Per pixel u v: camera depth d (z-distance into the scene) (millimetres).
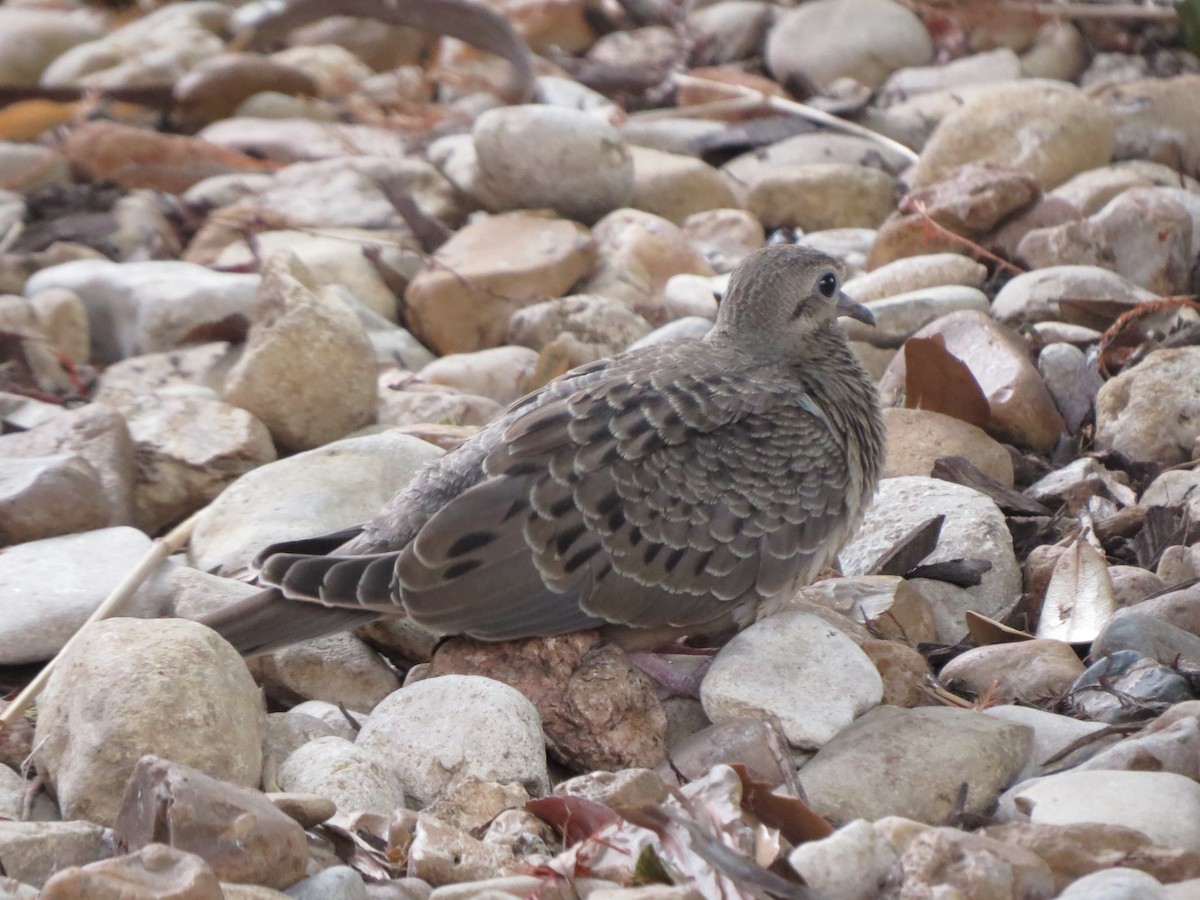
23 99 19281
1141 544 10602
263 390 12203
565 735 8656
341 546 9469
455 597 8703
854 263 15430
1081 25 20594
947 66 19688
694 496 8906
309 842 7430
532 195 16125
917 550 10375
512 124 16016
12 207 16719
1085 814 7273
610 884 6957
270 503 10648
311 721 8719
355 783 7891
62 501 10703
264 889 6707
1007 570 10461
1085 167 16172
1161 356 12109
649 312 14867
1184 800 7320
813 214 16766
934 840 6773
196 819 6828
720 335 9953
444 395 12883
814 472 9227
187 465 11680
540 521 8734
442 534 8727
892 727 8305
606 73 20656
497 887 6852
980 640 9812
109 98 19375
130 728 7664
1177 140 16797
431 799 8133
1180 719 7984
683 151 18516
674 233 15617
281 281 12461
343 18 21594
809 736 8406
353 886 6844
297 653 9352
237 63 19344
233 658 8250
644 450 8883
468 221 16703
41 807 8055
